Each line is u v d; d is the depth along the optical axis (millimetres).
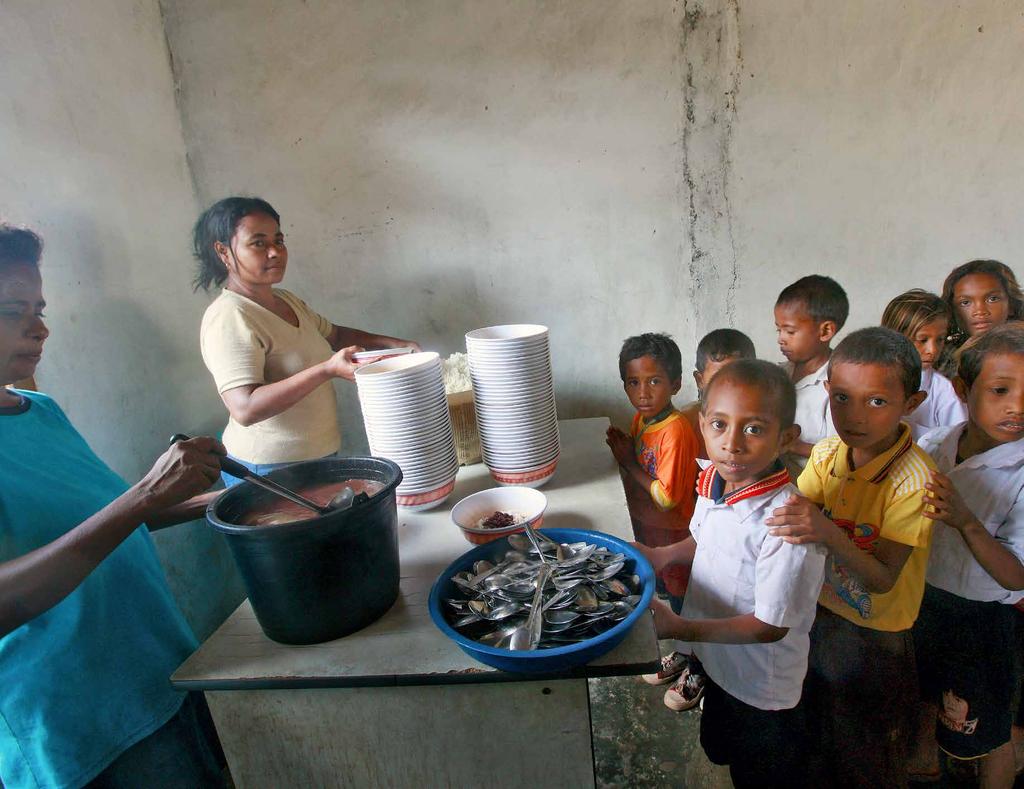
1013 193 2000
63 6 1531
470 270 2094
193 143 1997
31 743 844
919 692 1281
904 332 1537
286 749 946
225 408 2082
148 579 1008
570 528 1133
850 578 1129
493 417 1336
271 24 1912
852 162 1986
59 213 1468
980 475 1115
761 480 1008
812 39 1895
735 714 1128
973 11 1856
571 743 906
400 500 1294
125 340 1650
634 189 2023
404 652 903
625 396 2193
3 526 821
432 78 1944
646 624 911
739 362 984
